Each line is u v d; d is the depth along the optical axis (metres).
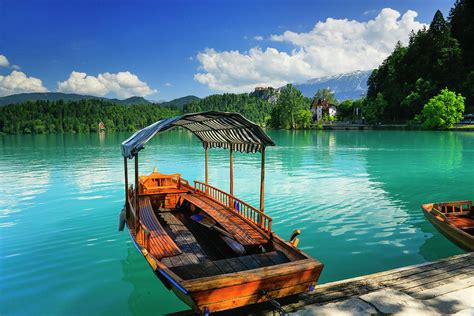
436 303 5.81
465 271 7.15
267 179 21.39
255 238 8.20
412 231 11.58
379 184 19.59
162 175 13.84
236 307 5.73
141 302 7.44
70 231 12.01
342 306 5.71
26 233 11.83
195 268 6.23
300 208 14.48
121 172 25.62
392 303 5.74
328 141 55.53
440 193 17.20
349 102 134.00
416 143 47.31
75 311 7.08
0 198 17.00
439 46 90.00
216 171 25.25
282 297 6.13
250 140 9.27
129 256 9.85
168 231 10.23
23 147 53.88
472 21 91.56
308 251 9.98
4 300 7.50
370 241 10.70
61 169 27.41
